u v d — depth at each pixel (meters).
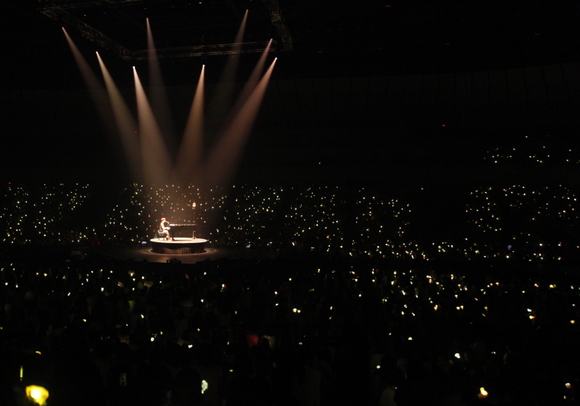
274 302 9.97
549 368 6.38
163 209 24.44
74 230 23.00
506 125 21.92
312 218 22.38
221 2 16.11
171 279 11.55
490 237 19.83
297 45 19.62
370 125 23.55
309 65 21.53
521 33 17.66
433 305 9.87
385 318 8.84
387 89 21.97
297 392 5.66
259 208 23.56
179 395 3.78
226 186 25.19
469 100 21.61
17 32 19.11
